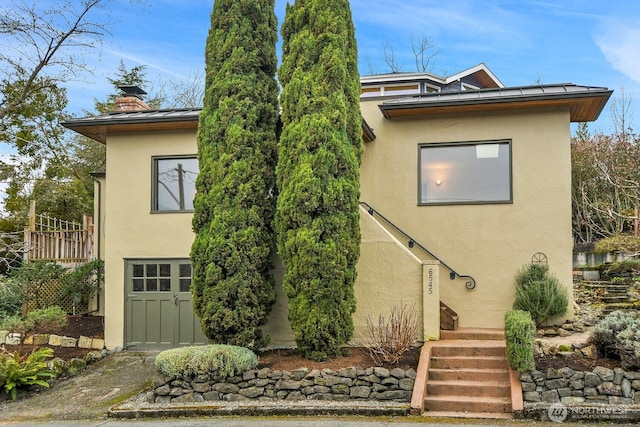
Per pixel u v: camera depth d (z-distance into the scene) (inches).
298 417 325.7
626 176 745.0
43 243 621.0
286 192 382.0
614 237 650.2
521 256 444.8
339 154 380.8
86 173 1039.0
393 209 475.8
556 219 440.8
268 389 351.9
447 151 473.7
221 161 400.5
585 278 594.2
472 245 455.8
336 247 373.4
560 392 319.9
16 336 477.4
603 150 795.4
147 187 499.5
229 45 417.1
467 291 452.4
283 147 393.4
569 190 439.8
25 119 935.0
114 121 476.7
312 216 377.1
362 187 484.4
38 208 943.7
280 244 386.6
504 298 445.1
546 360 339.6
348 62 407.8
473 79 874.1
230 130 403.2
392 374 341.7
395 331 370.0
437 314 405.1
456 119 468.4
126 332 491.5
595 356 338.6
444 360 364.5
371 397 340.5
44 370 413.4
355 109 409.1
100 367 445.7
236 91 411.2
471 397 335.0
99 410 354.9
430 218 466.9
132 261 497.7
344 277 376.2
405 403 333.1
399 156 478.9
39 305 556.1
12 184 975.6
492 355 371.6
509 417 313.0
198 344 480.7
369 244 424.8
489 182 462.3
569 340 373.4
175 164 503.2
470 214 458.9
